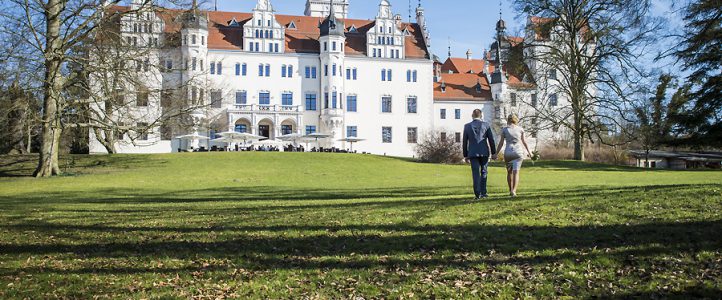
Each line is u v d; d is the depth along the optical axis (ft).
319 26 272.72
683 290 20.20
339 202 52.24
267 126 269.03
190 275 24.89
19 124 109.60
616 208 35.55
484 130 46.60
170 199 68.23
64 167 136.67
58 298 21.84
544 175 115.44
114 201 65.92
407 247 28.12
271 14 265.95
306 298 21.31
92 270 26.14
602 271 22.88
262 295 21.70
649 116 149.48
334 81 264.52
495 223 32.94
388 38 278.46
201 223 39.45
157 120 129.70
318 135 229.25
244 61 260.62
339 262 26.14
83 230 37.99
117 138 136.36
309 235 32.37
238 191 86.58
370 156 177.37
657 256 24.04
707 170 133.59
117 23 118.42
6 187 99.60
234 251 29.22
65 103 116.37
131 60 120.37
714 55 129.29
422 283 22.52
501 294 20.89
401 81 278.05
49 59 107.45
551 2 156.97
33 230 38.45
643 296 19.85
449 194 61.93
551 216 34.35
